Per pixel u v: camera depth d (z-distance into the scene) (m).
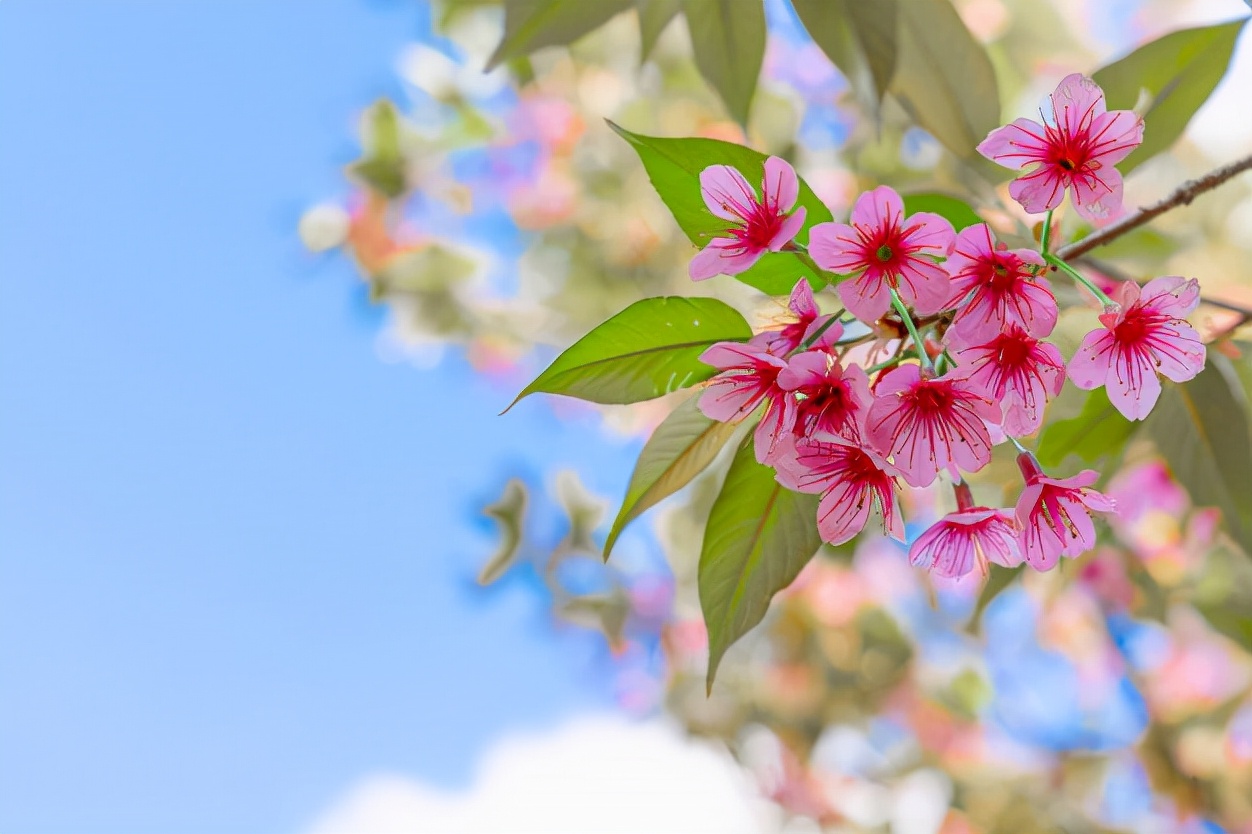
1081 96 0.50
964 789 1.46
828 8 0.56
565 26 0.57
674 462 0.53
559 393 0.52
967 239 0.50
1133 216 0.54
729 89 0.57
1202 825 1.35
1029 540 0.52
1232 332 0.58
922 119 0.58
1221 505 0.58
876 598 1.44
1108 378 0.51
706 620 0.53
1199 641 1.33
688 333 0.52
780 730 1.51
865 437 0.50
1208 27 0.56
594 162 1.42
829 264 0.50
